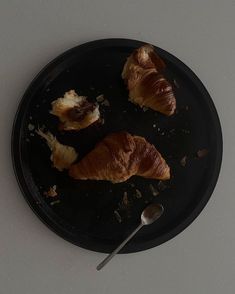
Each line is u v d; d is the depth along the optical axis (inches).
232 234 14.9
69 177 12.7
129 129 13.4
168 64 14.0
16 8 13.1
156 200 13.6
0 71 12.8
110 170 12.3
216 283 14.6
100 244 12.8
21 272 12.6
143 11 14.4
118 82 13.4
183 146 14.0
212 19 15.2
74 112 12.6
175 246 14.2
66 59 12.9
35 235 12.7
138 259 13.8
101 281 13.3
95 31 13.8
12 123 12.7
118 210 13.2
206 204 14.3
